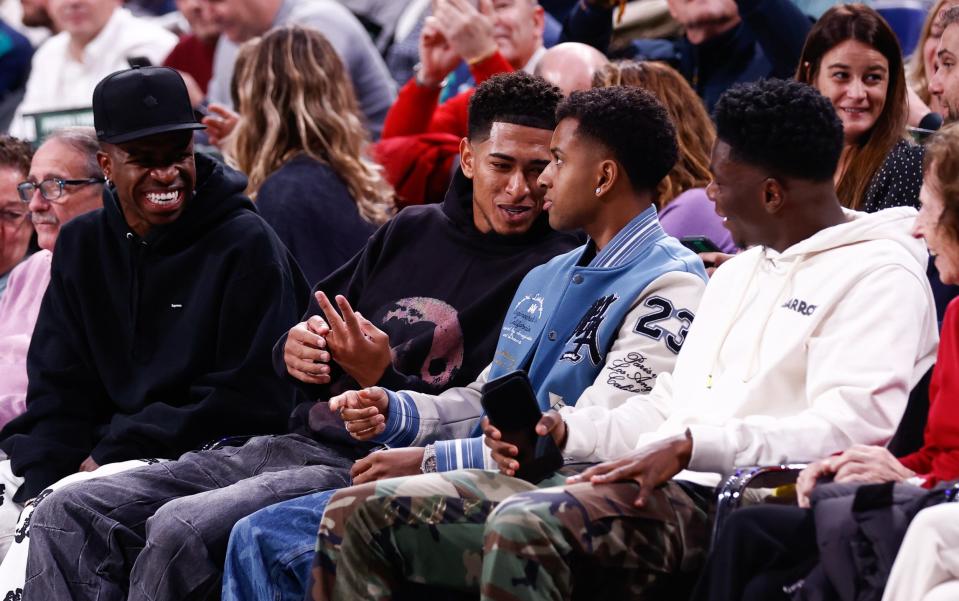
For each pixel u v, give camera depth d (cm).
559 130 838
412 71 1683
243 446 934
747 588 648
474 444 798
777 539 647
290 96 1173
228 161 1243
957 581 589
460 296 934
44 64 1761
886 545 618
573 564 686
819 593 632
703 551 711
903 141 955
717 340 759
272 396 968
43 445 986
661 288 808
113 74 979
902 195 931
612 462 702
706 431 691
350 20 1543
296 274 1029
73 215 1148
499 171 911
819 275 734
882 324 703
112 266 1004
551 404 816
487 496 734
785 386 727
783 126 734
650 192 837
